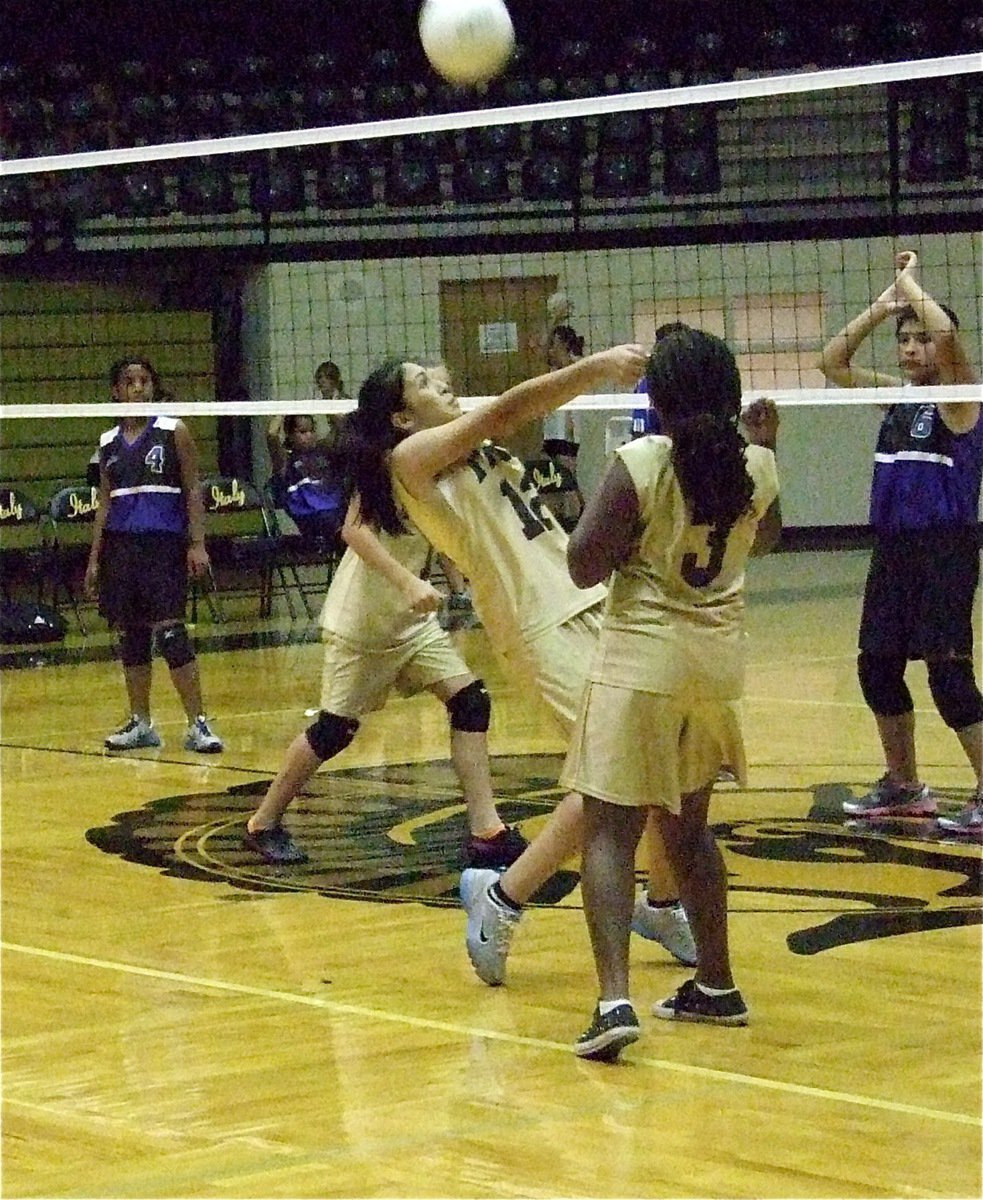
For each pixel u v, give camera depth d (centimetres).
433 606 658
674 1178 398
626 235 1997
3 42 2253
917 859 730
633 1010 493
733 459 484
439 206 2231
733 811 831
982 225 1994
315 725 748
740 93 768
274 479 1812
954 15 2288
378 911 670
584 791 495
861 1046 496
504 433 555
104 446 1090
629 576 500
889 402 759
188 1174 406
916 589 784
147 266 2109
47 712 1262
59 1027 527
